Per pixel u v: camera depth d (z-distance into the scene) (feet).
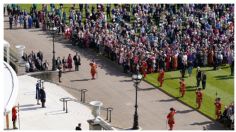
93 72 274.77
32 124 229.45
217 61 281.33
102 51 301.02
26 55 282.97
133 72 277.64
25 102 247.70
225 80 271.08
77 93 262.26
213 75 275.80
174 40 300.81
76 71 283.18
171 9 344.08
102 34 304.09
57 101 251.19
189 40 297.33
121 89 264.93
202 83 261.03
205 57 284.00
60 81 273.75
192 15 335.47
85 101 254.06
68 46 313.12
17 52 279.90
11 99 202.69
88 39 307.99
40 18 337.72
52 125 229.66
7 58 274.36
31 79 273.75
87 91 263.49
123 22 330.13
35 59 283.18
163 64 279.69
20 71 277.44
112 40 296.30
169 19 332.39
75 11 345.92
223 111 240.12
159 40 300.81
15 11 345.72
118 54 287.07
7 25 342.64
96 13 339.77
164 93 259.39
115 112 244.01
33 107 243.81
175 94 257.96
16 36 326.03
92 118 235.81
